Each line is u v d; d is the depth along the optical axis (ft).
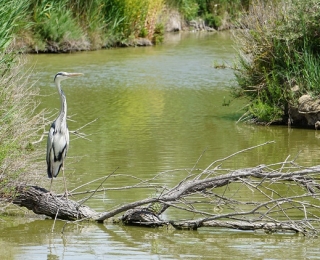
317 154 53.62
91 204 40.81
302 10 65.00
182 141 58.34
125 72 99.25
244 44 68.59
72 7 127.44
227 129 63.87
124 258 32.17
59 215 39.01
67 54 119.34
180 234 36.17
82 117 68.64
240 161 51.44
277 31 65.82
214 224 36.81
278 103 66.49
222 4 172.14
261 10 68.33
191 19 168.66
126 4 132.98
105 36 130.62
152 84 89.66
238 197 42.37
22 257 32.30
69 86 86.94
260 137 60.59
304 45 64.23
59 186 44.29
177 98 80.18
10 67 47.47
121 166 49.75
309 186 37.06
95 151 54.75
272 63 66.59
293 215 38.93
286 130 63.87
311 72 64.03
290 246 34.04
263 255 32.55
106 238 35.32
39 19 118.01
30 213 40.34
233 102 77.87
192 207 37.86
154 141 58.34
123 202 41.01
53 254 32.76
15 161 39.60
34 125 45.42
